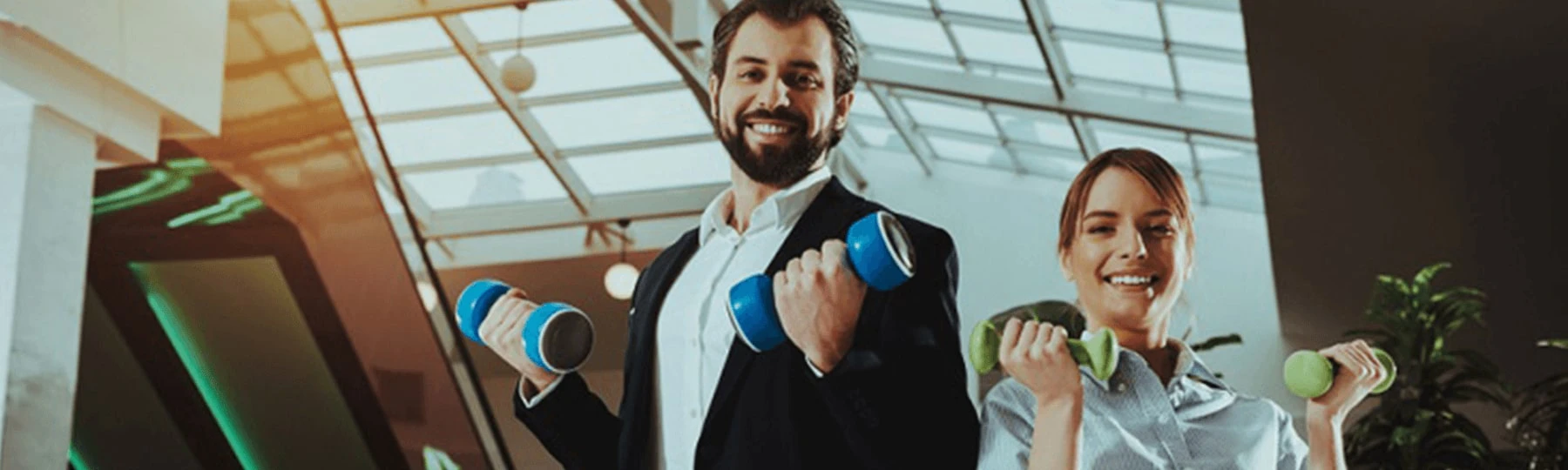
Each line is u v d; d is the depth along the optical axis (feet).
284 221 22.74
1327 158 30.99
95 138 19.02
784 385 5.39
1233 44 35.53
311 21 22.08
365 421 23.59
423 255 22.50
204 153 22.21
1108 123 43.01
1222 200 48.32
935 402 5.31
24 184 17.87
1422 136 29.32
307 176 22.31
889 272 4.68
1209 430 6.32
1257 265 48.03
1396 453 22.35
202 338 24.62
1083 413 6.27
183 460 25.58
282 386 24.32
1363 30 24.77
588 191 48.55
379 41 41.42
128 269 24.35
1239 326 47.67
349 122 21.90
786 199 5.82
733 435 5.46
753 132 5.78
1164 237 6.50
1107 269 6.50
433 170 47.83
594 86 43.24
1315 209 34.22
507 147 46.50
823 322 4.88
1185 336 6.83
